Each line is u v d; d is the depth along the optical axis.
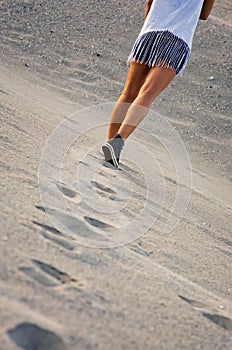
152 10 12.67
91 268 8.02
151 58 12.57
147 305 7.66
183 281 8.90
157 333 7.14
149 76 12.62
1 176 10.06
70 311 6.78
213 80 26.95
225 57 29.25
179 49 12.53
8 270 7.10
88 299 7.18
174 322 7.55
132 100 13.02
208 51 29.67
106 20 31.69
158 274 8.74
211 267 9.88
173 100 24.75
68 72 25.81
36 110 17.23
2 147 11.76
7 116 14.75
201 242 10.83
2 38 28.41
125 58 28.09
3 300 6.50
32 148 12.28
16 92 20.08
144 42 12.62
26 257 7.55
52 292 7.02
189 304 8.24
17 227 8.28
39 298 6.79
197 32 31.53
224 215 13.12
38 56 27.00
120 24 31.50
